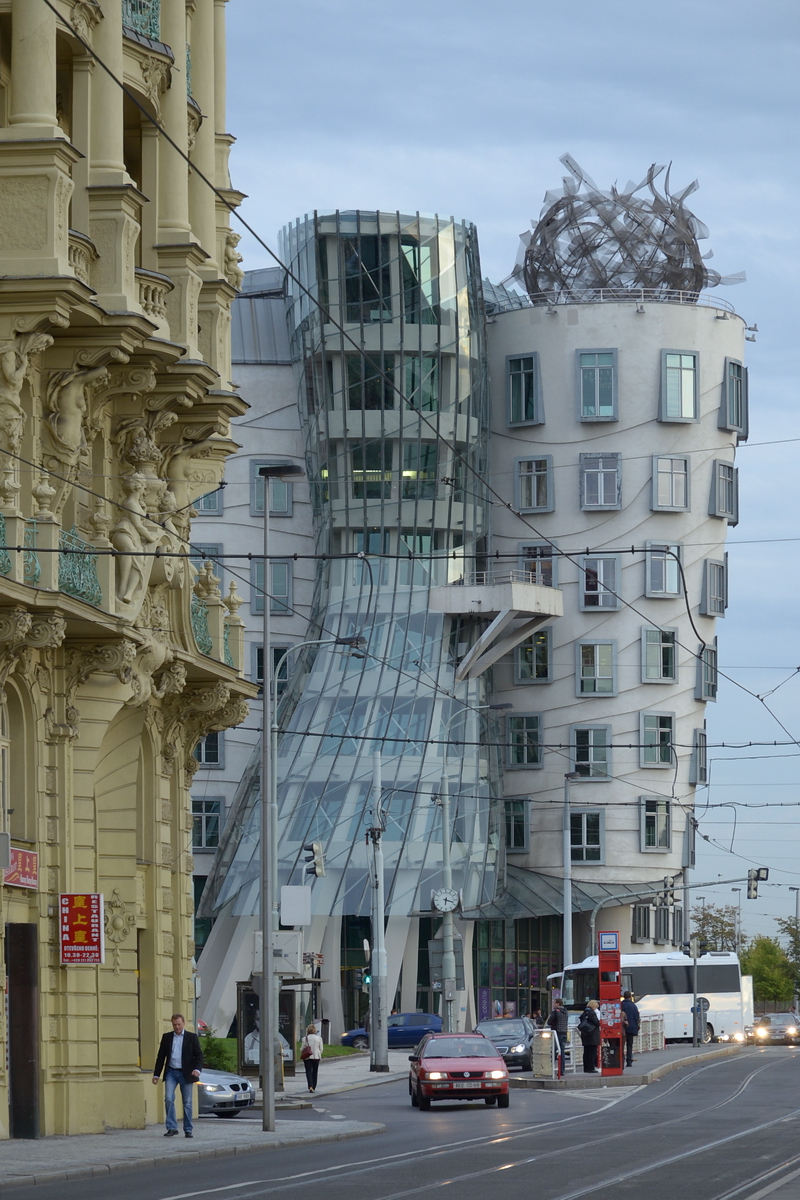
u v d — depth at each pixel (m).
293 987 60.56
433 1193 20.06
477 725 89.38
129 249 31.91
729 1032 81.69
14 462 29.72
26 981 30.42
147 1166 25.98
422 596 90.69
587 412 96.75
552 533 96.94
